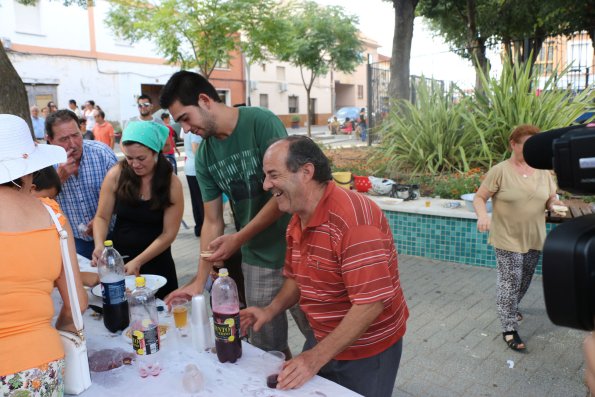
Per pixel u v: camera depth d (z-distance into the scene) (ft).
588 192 2.69
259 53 45.78
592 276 2.45
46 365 4.90
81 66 67.72
